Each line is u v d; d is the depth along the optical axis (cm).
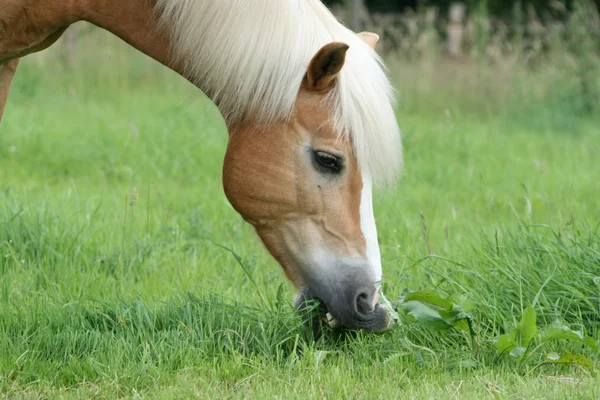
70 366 682
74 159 1585
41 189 1356
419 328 758
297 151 664
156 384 661
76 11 719
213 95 698
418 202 1359
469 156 1738
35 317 771
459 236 1080
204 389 647
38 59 2639
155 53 719
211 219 1189
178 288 892
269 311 768
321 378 667
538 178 1552
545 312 791
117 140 1697
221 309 776
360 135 649
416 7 4162
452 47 3403
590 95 2467
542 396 627
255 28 665
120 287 895
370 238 673
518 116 2391
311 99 660
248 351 720
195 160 1592
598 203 1334
